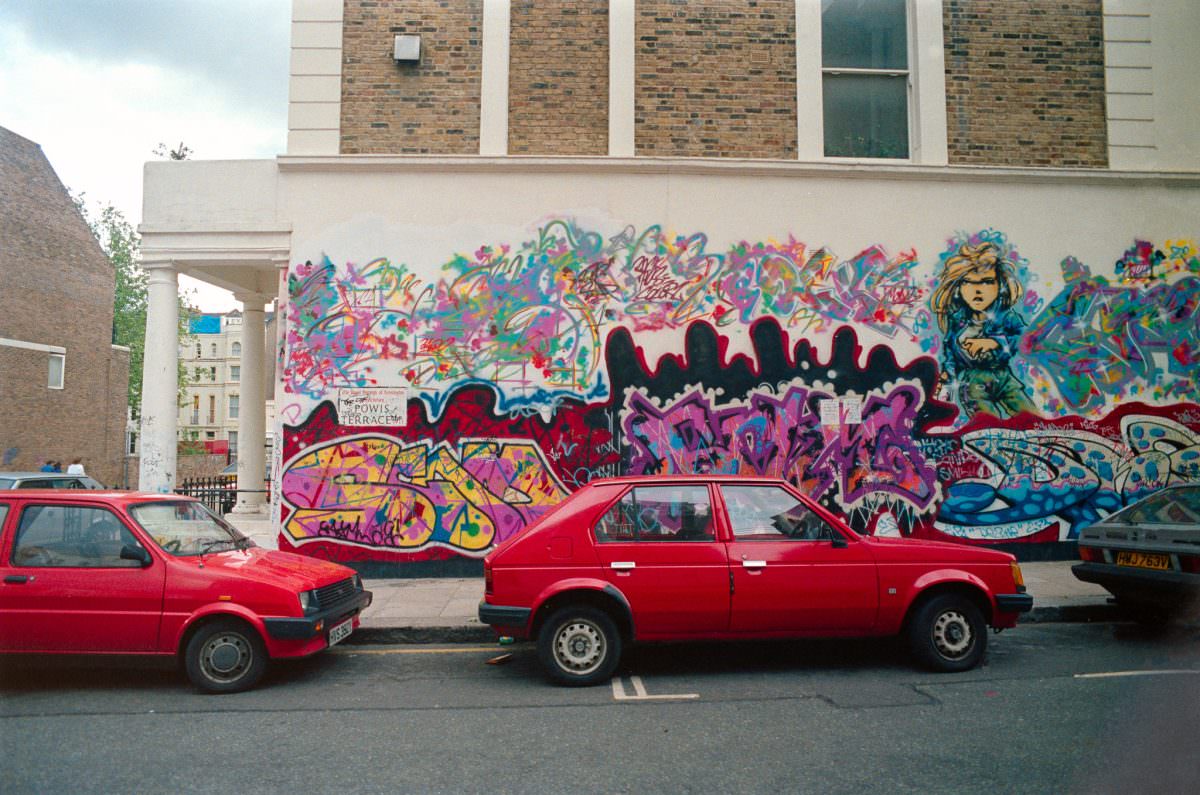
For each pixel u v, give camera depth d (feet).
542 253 33.53
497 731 15.99
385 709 17.58
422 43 34.09
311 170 33.60
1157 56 36.09
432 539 32.73
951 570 19.99
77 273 104.68
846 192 34.47
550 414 33.17
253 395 45.16
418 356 33.14
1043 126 35.47
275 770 13.96
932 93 35.14
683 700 18.04
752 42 34.71
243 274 43.16
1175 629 24.97
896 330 34.32
